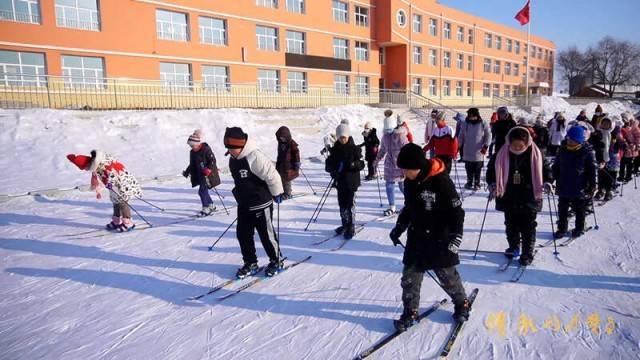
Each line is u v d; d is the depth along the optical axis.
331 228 6.08
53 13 17.39
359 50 32.22
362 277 4.32
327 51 29.34
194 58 22.22
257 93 24.06
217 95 22.05
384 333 3.26
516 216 4.49
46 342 3.24
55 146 11.85
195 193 8.71
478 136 8.40
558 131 12.12
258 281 4.27
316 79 28.55
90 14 18.67
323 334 3.26
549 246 5.12
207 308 3.75
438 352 2.97
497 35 46.06
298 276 4.38
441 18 37.81
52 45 17.42
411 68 34.94
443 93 39.25
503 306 3.60
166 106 20.53
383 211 7.06
